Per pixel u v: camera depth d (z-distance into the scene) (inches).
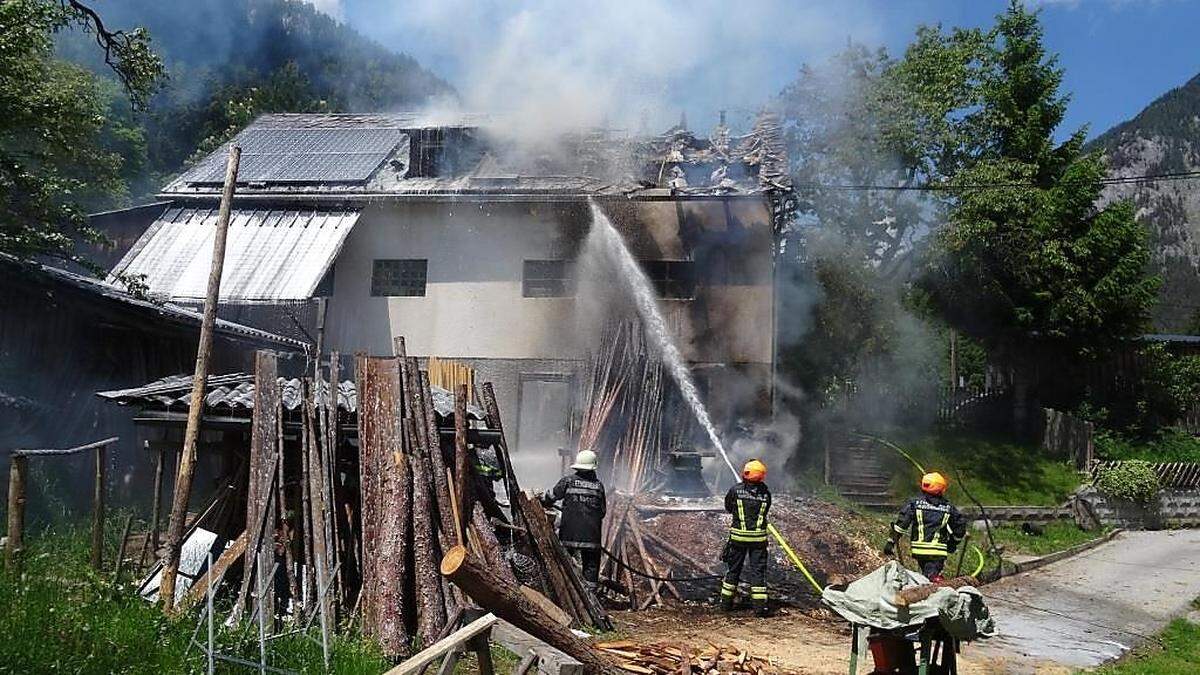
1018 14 1088.2
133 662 239.8
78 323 550.6
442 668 230.1
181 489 316.2
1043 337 1068.5
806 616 414.9
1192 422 1122.7
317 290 773.9
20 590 262.5
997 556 606.2
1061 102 1074.1
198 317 601.0
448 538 320.5
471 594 234.5
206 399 359.3
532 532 372.5
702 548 490.0
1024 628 430.9
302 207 802.8
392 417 335.0
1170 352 1214.3
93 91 941.2
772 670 314.8
